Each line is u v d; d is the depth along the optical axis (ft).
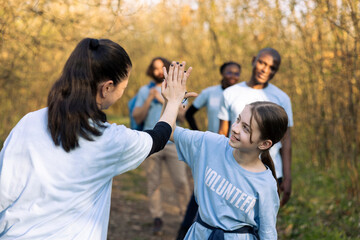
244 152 5.52
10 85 13.60
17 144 4.22
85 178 4.22
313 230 11.43
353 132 14.48
